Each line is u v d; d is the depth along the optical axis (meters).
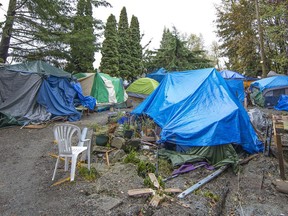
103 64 23.20
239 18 20.47
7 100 8.30
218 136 4.65
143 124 6.48
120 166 4.33
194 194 3.43
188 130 4.92
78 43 13.73
